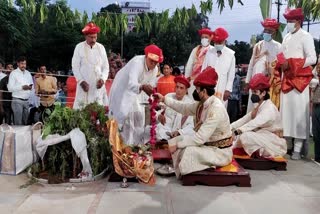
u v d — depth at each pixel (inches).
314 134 262.2
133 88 216.2
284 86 259.0
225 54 280.1
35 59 846.5
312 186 197.8
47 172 203.8
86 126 202.5
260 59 283.0
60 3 313.4
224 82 280.5
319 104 257.6
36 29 833.5
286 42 265.3
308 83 256.1
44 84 360.8
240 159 229.1
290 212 161.6
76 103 274.7
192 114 211.5
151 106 221.6
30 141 217.6
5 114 346.6
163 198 175.2
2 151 210.2
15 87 331.0
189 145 194.5
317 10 284.8
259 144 226.4
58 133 202.5
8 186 191.2
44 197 175.3
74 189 186.7
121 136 225.1
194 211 160.6
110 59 402.3
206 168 194.1
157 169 216.8
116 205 165.8
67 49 839.1
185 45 645.9
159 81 324.5
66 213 156.7
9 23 635.5
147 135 242.2
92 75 271.6
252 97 237.8
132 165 192.4
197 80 194.7
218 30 275.1
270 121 230.4
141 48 699.4
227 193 183.8
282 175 218.5
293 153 262.4
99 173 202.4
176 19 311.4
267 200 175.3
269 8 295.3
